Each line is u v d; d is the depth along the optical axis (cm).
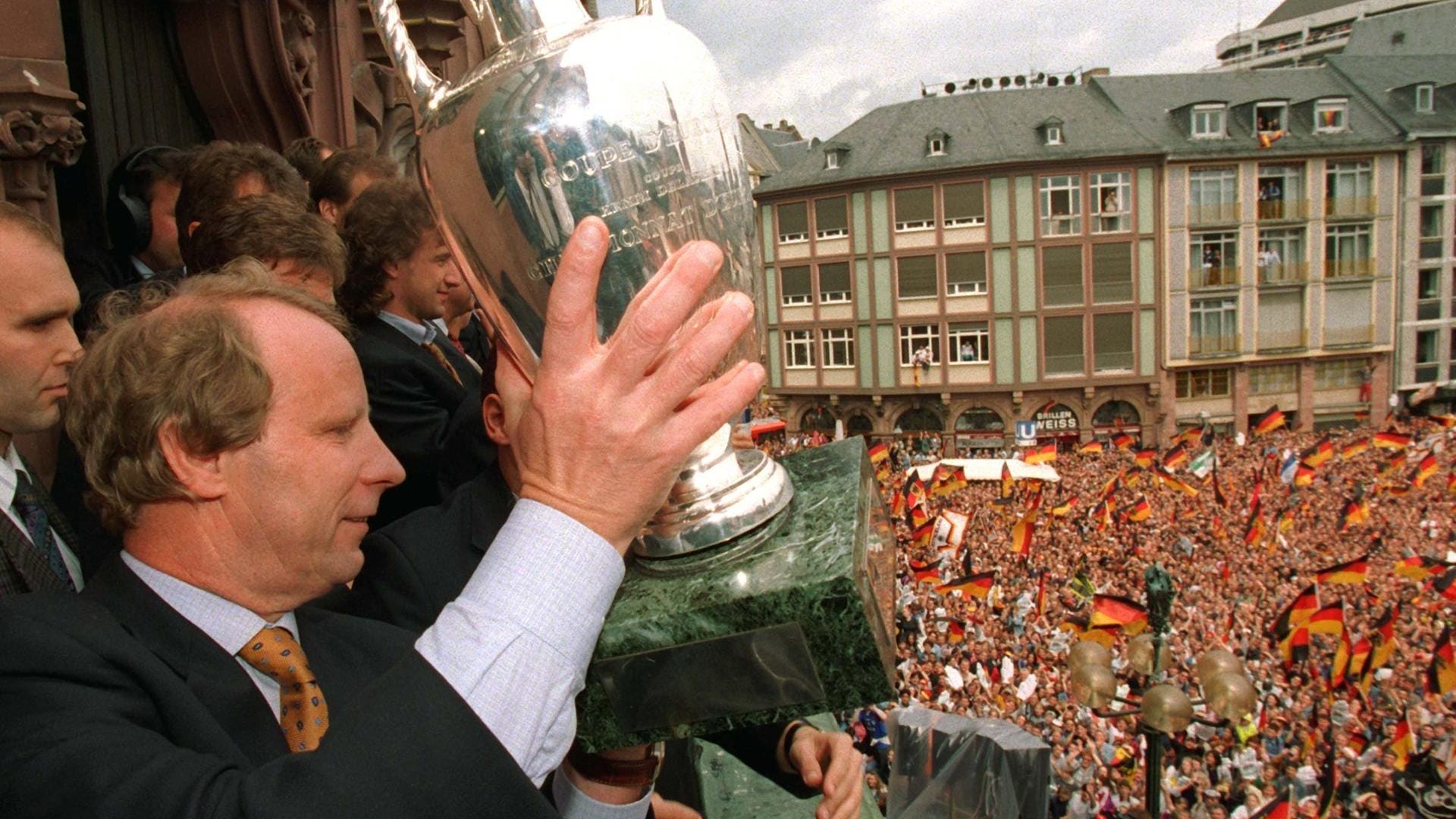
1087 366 4312
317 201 322
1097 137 4259
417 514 167
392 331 247
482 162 88
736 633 77
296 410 101
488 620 74
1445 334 4484
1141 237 4231
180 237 263
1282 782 1105
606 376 72
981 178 4275
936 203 4344
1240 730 1152
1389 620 1306
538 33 93
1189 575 2188
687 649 78
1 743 85
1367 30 5909
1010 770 341
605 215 87
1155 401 4312
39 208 260
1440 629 1675
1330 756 975
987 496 3178
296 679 110
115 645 96
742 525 88
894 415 4606
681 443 74
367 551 162
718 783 213
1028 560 2392
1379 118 4403
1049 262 4275
